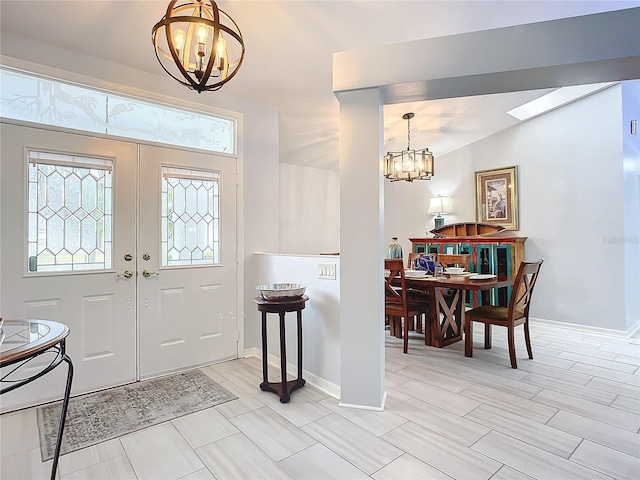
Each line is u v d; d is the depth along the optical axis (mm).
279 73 3105
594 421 2193
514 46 2072
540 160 4754
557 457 1830
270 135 3693
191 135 3191
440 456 1840
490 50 2109
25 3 2164
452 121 4641
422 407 2379
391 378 2889
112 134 2766
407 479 1668
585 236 4383
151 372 2904
